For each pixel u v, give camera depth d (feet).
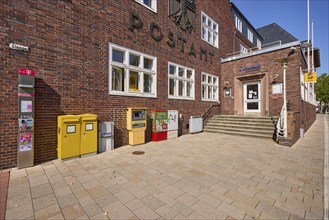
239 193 10.53
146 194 10.29
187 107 32.65
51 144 16.29
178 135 30.17
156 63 26.61
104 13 20.38
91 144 17.87
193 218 8.18
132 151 19.76
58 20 16.83
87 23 18.89
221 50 43.32
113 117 21.15
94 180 12.09
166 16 28.48
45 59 15.98
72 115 16.81
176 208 8.95
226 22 45.85
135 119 22.50
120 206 9.07
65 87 17.21
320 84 129.49
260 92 36.58
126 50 22.61
